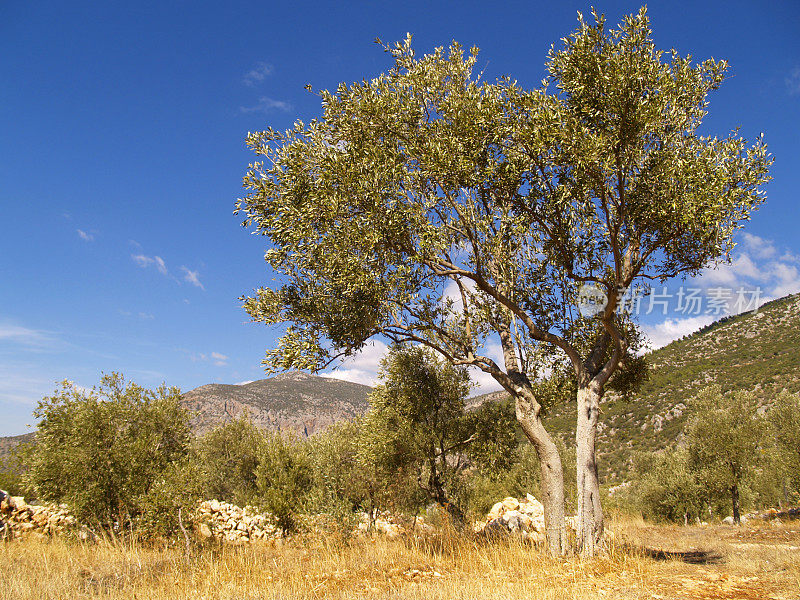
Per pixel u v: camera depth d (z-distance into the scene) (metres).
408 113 11.89
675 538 18.73
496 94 12.05
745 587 8.05
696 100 11.94
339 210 10.84
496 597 7.12
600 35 10.85
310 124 11.70
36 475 14.32
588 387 11.69
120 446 14.70
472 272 11.48
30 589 7.65
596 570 9.24
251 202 11.72
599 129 10.91
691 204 10.01
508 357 12.41
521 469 30.94
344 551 11.89
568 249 12.27
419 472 16.27
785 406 28.20
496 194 12.22
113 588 8.23
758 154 10.81
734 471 29.39
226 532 16.70
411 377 16.56
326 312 11.74
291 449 18.88
